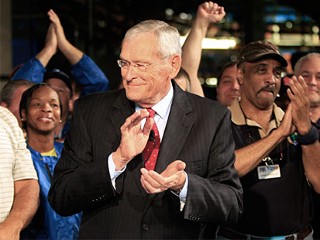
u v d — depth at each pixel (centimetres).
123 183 322
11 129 356
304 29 1140
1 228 332
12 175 351
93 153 328
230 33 1145
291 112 385
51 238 402
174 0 1088
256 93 400
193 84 467
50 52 555
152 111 331
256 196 391
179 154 325
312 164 392
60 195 320
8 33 870
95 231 324
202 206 314
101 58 868
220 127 334
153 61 315
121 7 1012
